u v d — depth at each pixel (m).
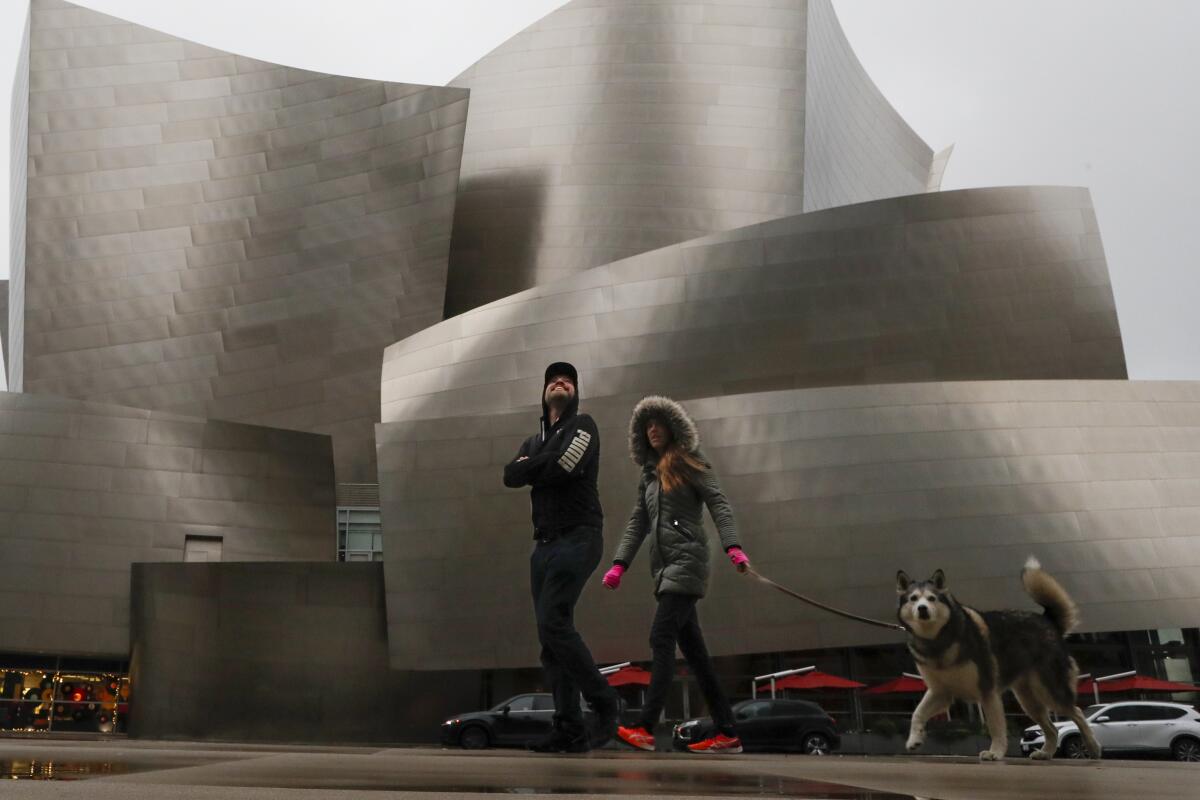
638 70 35.34
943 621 5.98
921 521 23.09
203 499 26.41
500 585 23.67
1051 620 6.56
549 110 35.44
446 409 27.38
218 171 31.08
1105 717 19.02
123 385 29.52
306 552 27.05
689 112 34.88
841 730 24.56
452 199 31.55
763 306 26.69
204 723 23.70
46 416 25.69
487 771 3.04
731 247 27.14
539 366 27.06
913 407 23.91
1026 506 23.23
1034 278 26.50
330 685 24.30
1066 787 2.84
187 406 29.66
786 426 23.83
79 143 30.62
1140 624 22.59
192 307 30.22
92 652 24.30
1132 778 3.31
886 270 26.66
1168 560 23.08
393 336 30.80
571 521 5.64
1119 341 26.09
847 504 23.23
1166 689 24.52
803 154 34.66
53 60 30.97
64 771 2.64
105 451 25.89
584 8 36.19
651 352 26.70
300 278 30.78
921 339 26.22
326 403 30.23
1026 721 23.53
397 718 24.36
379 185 31.50
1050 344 26.12
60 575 24.61
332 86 31.95
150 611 24.25
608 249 33.84
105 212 30.36
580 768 3.41
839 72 43.19
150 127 31.05
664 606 6.86
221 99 31.53
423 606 23.70
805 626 22.59
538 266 33.94
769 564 23.00
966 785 2.89
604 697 5.50
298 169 31.39
